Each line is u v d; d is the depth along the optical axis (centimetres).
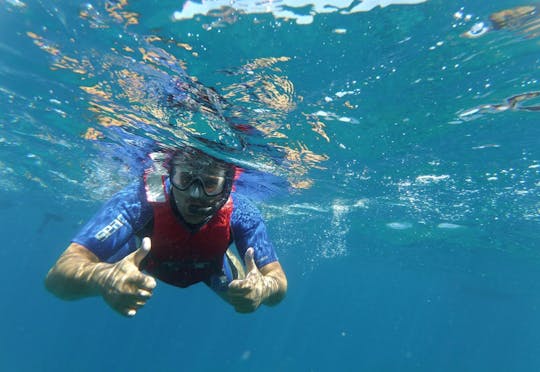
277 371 1418
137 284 55
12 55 149
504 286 786
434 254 584
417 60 123
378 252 654
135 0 101
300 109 154
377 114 161
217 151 200
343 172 255
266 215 461
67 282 69
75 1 107
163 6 102
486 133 182
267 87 136
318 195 337
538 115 161
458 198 300
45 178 436
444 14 103
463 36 112
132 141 211
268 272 92
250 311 72
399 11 102
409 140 193
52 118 224
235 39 111
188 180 90
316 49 115
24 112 228
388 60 122
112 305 57
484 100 150
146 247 59
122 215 89
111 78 146
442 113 161
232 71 126
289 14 102
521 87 139
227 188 94
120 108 171
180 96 147
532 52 119
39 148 315
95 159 294
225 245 97
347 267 927
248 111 154
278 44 112
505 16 104
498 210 317
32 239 1172
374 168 244
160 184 94
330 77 130
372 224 443
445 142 194
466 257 563
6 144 328
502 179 245
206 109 154
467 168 233
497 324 1936
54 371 1096
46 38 130
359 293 1599
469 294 1023
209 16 104
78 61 140
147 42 117
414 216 378
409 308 1892
